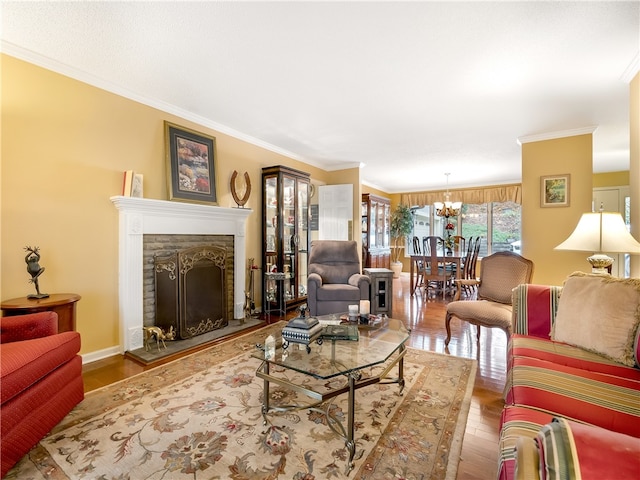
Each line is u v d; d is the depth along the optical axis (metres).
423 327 3.65
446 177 6.81
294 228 4.62
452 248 6.53
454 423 1.78
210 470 1.41
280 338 2.08
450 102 3.05
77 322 2.54
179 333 3.07
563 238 3.76
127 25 1.96
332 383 2.25
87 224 2.59
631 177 2.44
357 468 1.43
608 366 1.51
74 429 1.69
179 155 3.28
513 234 7.23
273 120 3.58
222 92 2.89
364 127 3.77
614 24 1.90
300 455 1.51
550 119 3.45
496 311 2.64
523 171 4.02
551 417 1.09
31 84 2.29
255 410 1.90
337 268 4.21
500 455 0.95
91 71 2.53
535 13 1.82
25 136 2.27
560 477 0.56
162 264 3.03
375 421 1.79
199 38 2.09
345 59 2.33
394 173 6.40
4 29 2.00
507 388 1.51
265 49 2.21
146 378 2.30
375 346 1.96
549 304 2.07
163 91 2.88
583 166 3.67
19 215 2.24
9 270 2.19
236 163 4.01
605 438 0.61
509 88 2.75
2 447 1.34
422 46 2.16
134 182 2.83
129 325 2.79
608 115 3.32
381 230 7.76
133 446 1.56
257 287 4.38
